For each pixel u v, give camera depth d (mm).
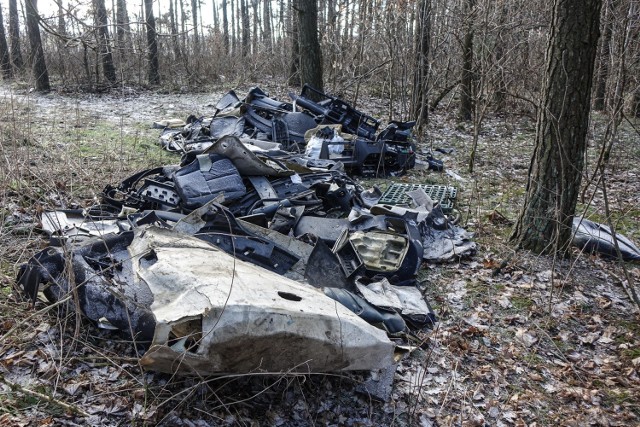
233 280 2941
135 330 3146
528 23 10523
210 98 15773
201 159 5414
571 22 4988
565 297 4969
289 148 8734
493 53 9438
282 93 15797
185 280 2959
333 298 3729
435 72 12266
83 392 3059
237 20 30578
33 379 3104
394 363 3305
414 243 4918
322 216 5906
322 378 3396
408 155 8938
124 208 5148
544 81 5344
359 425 3164
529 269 5414
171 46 18828
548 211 5523
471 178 8969
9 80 12906
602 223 6969
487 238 6160
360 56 13844
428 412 3373
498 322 4531
